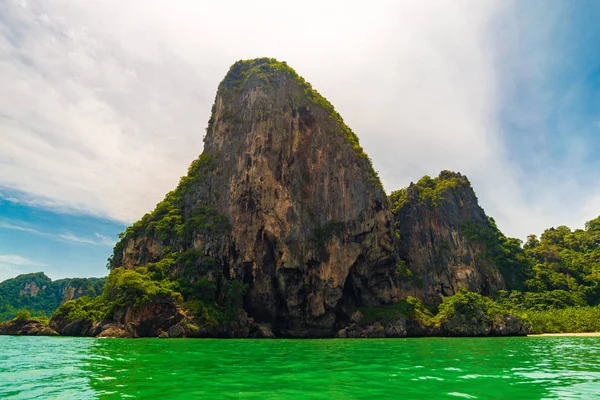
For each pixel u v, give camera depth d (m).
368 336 64.50
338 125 81.62
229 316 57.47
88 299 62.41
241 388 13.96
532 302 81.81
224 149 76.38
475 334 65.25
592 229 125.56
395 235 84.06
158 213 74.56
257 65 85.44
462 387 14.51
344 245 70.50
